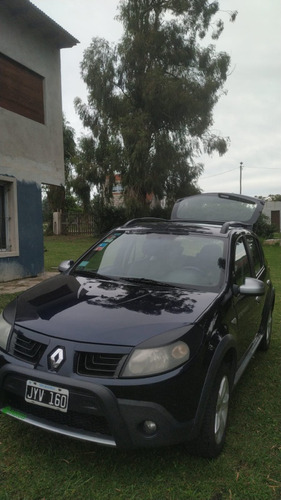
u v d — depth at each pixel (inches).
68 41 453.1
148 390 104.2
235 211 242.8
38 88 440.1
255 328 182.4
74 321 118.3
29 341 117.1
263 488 108.6
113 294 137.5
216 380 119.3
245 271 175.0
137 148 958.4
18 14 388.8
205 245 164.9
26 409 116.3
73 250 776.3
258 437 133.4
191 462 118.2
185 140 1049.5
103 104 1018.1
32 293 143.5
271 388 171.8
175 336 111.7
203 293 139.3
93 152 1083.9
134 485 107.7
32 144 425.7
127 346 108.7
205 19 1015.6
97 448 122.3
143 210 1034.1
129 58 995.3
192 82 992.2
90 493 104.0
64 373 107.7
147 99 981.8
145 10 1013.2
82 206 1186.0
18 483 106.3
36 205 432.1
